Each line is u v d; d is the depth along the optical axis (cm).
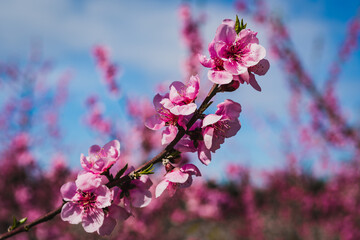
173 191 199
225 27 185
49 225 726
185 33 663
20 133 898
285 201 1205
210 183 991
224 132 192
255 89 185
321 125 912
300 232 1123
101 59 686
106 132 734
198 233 1123
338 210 1144
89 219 186
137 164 662
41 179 823
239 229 1112
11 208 843
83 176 180
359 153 897
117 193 194
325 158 1082
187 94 186
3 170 848
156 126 194
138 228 750
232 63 182
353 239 1074
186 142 198
